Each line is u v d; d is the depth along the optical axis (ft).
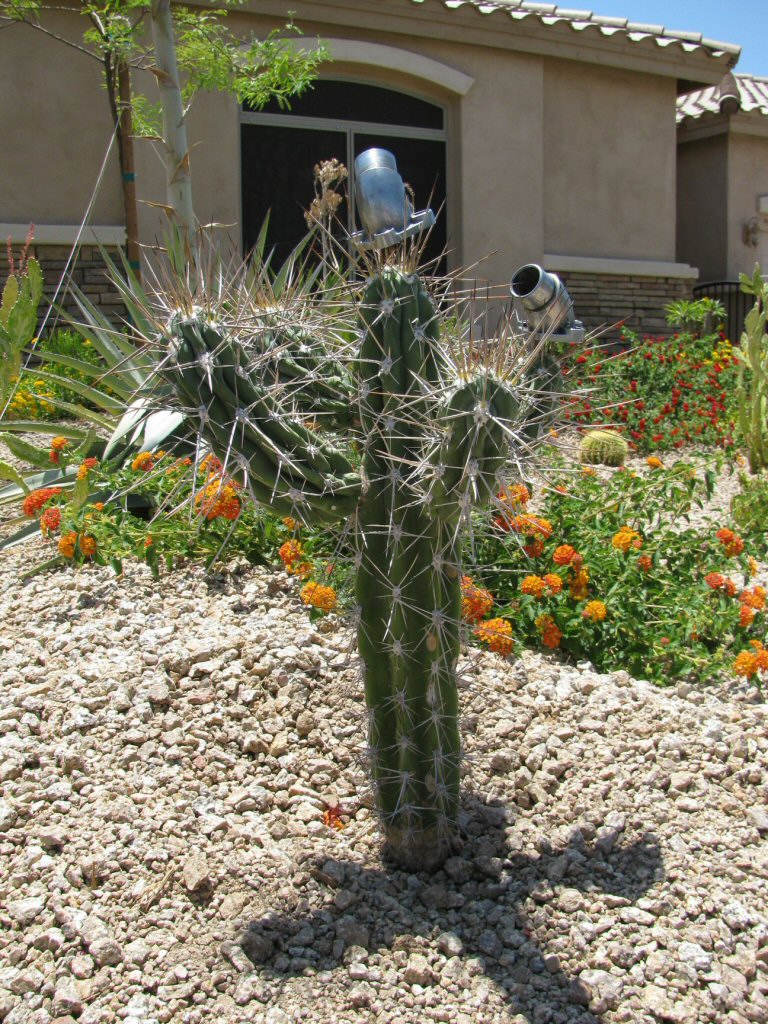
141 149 27.68
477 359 7.25
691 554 13.94
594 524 14.05
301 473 7.34
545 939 7.72
